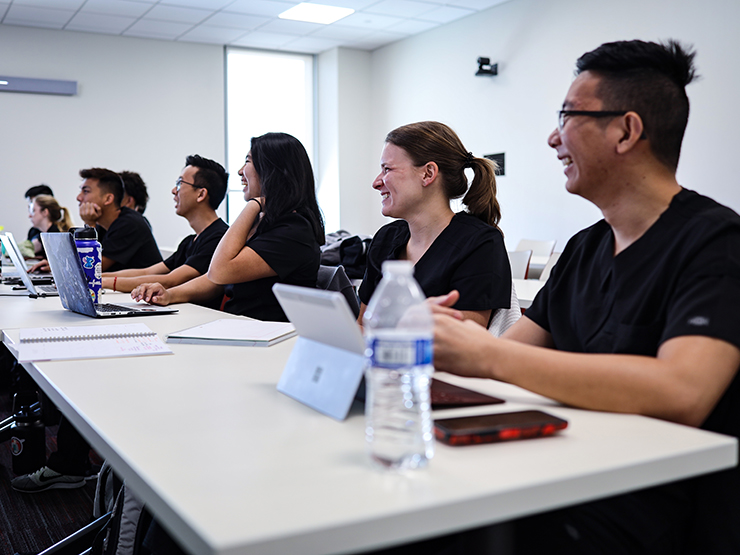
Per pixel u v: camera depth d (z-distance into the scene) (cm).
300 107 934
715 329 83
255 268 228
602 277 107
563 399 84
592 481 63
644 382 81
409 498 57
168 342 140
